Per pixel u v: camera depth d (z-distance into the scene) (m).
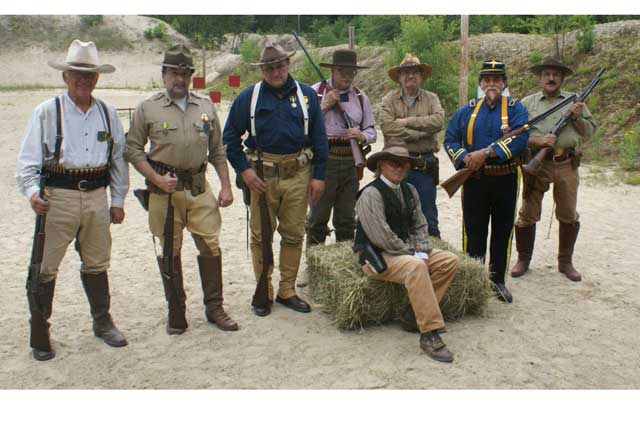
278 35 40.16
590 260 6.03
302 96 4.54
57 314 4.74
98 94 26.02
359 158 4.99
